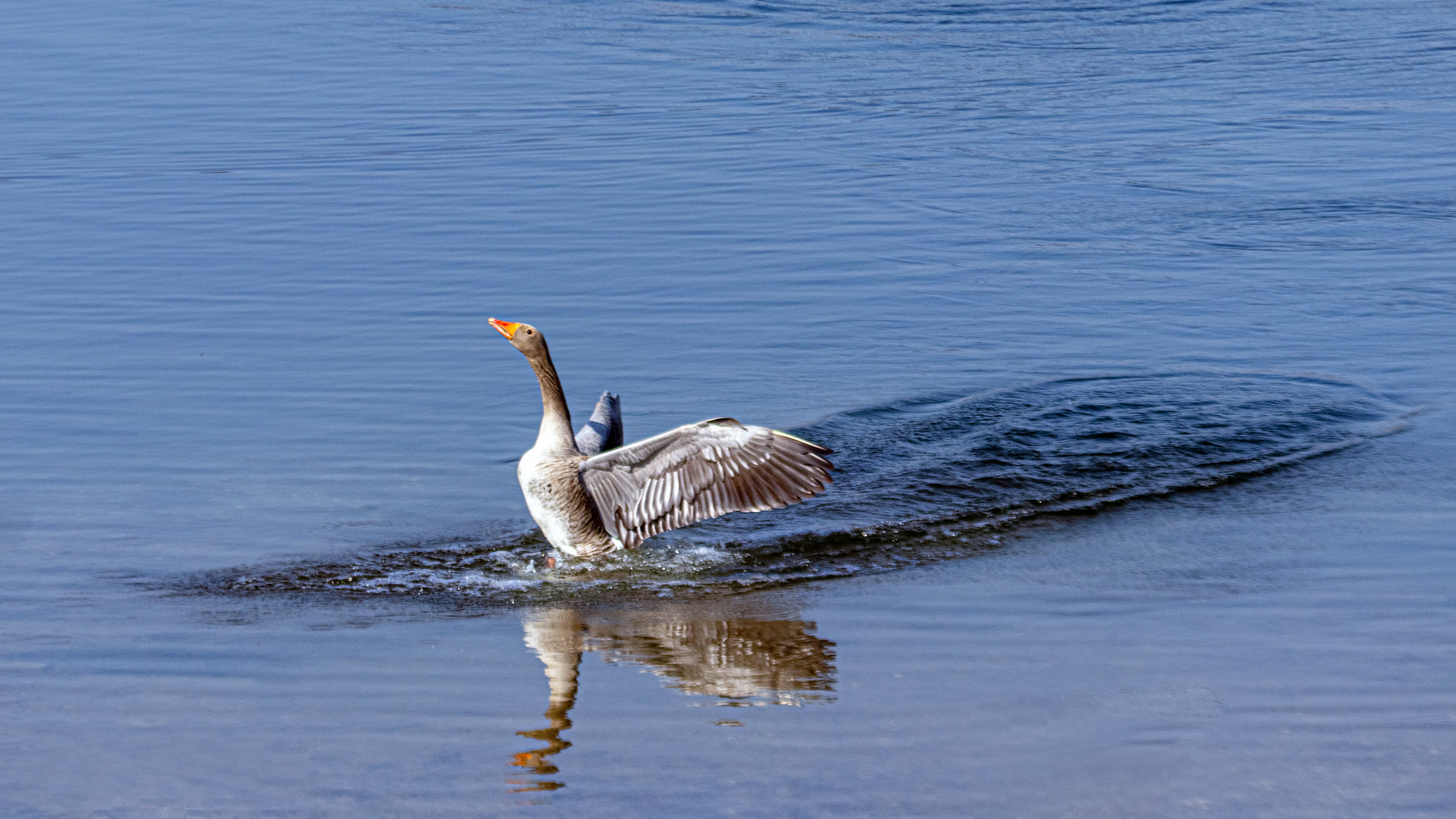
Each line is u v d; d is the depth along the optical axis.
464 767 8.03
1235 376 16.23
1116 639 9.81
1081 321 18.48
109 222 23.64
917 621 10.28
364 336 17.81
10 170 27.42
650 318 18.62
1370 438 14.27
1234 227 23.25
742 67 39.19
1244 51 41.91
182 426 14.62
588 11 48.41
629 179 26.88
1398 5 50.12
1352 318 18.38
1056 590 10.84
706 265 21.22
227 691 9.06
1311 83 36.56
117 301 19.22
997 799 7.64
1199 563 11.31
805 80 37.56
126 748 8.26
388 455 13.95
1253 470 13.47
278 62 39.31
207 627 10.13
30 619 10.20
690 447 10.91
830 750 8.21
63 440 14.19
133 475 13.29
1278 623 10.01
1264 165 27.66
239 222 23.69
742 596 10.91
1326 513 12.36
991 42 44.09
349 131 31.00
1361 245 21.95
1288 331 17.94
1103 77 38.09
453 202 25.12
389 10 47.94
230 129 31.19
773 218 24.00
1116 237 22.69
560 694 9.05
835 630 10.13
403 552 11.74
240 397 15.58
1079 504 12.77
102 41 41.94
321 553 11.65
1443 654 9.38
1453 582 10.70
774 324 18.41
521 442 14.35
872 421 14.91
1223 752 8.12
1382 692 8.85
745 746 8.27
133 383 15.95
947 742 8.30
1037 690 8.98
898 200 25.22
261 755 8.18
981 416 14.95
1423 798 7.59
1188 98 34.91
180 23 45.19
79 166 27.77
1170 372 16.41
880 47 42.97
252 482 13.19
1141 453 13.92
